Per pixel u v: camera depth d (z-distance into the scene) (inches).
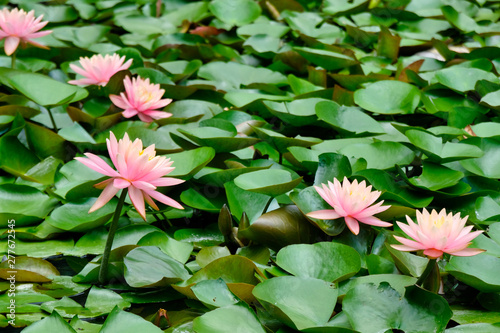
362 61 154.9
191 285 122.8
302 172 136.3
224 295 122.1
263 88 146.2
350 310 120.7
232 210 129.6
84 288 124.6
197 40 158.4
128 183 122.8
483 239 127.0
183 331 120.6
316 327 117.3
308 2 174.2
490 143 135.4
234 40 160.9
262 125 139.6
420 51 157.2
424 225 122.6
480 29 160.7
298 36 159.8
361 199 125.3
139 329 116.1
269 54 155.2
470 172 134.6
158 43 157.6
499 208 130.3
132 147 123.0
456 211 131.0
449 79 145.8
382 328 120.1
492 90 143.3
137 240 128.1
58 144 136.6
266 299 121.2
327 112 138.4
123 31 165.8
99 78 141.9
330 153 131.0
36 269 125.6
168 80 145.8
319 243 125.3
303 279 122.5
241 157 135.3
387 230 128.2
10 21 142.3
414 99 143.3
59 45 154.5
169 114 140.1
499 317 122.6
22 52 152.1
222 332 117.3
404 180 132.3
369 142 136.6
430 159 133.5
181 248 127.0
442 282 125.5
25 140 138.2
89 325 121.2
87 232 129.0
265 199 130.3
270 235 127.3
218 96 146.1
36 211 130.2
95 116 141.9
